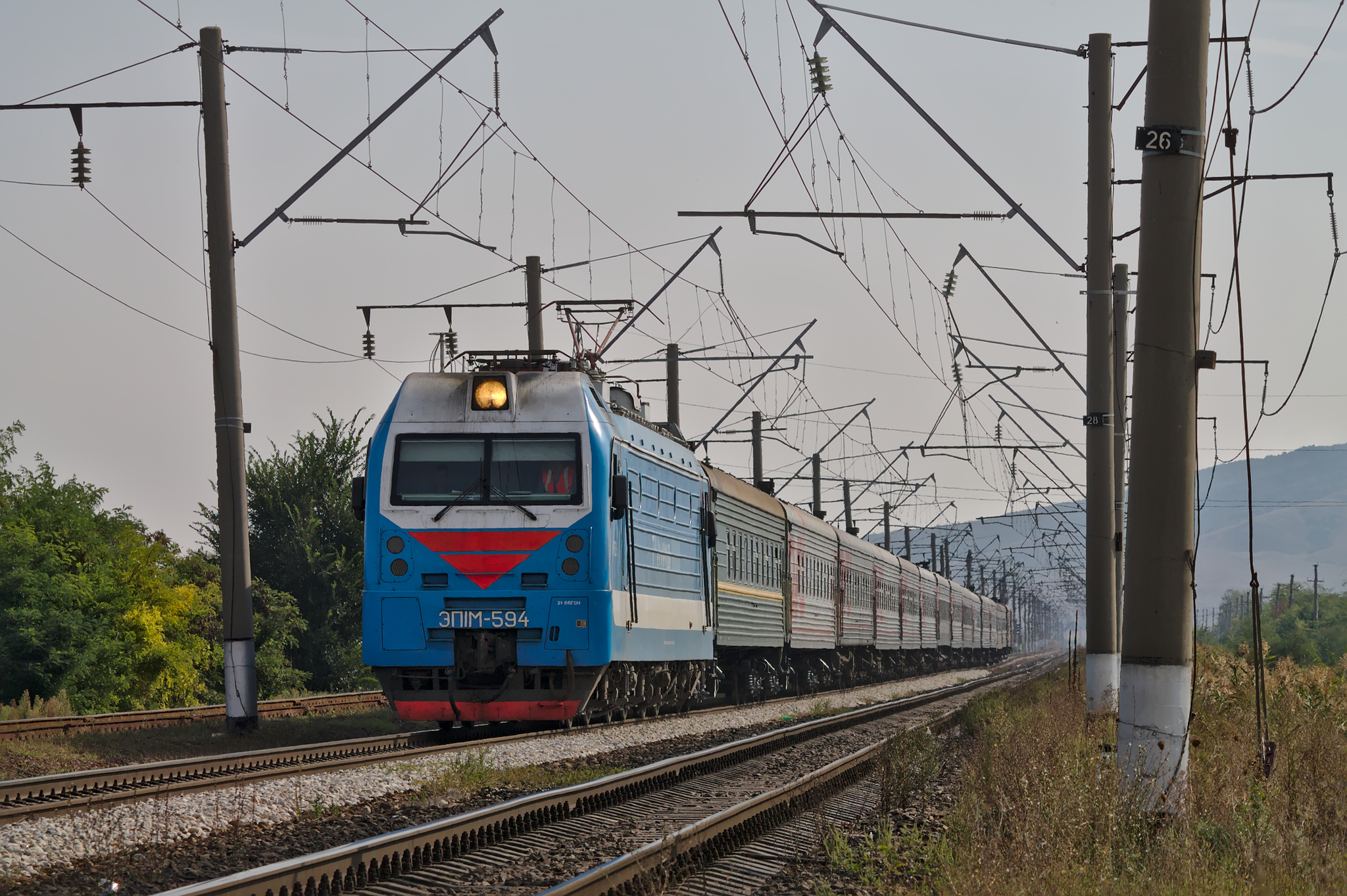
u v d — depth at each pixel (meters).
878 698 68.19
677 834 16.34
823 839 18.36
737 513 51.69
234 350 34.84
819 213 34.88
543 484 31.80
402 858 15.70
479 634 31.22
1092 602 38.00
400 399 32.59
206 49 34.62
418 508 31.62
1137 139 17.58
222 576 34.59
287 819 19.25
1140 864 14.94
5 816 17.64
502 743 31.05
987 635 157.12
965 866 14.69
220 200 34.75
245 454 35.09
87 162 33.69
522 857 17.02
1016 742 24.53
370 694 52.47
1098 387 38.03
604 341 47.12
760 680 59.19
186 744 31.75
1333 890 13.61
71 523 74.69
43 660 62.31
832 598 72.81
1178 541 17.28
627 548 34.84
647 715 43.75
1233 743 24.36
